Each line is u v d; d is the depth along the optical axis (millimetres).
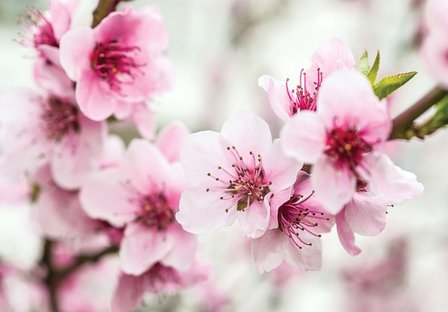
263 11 884
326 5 929
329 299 862
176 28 1102
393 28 850
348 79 266
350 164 272
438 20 275
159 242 333
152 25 338
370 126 271
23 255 530
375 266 797
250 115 287
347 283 799
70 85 337
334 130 271
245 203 290
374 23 920
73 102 349
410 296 846
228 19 946
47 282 401
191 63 1109
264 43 922
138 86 339
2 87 923
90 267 454
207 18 1088
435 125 274
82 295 464
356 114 271
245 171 289
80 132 359
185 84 1068
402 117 275
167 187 335
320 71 283
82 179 355
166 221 335
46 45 332
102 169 355
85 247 397
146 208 335
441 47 273
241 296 644
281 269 670
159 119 1004
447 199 933
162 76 361
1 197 413
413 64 693
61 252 410
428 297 855
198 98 1013
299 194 287
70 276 452
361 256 801
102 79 333
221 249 659
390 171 271
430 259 884
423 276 860
